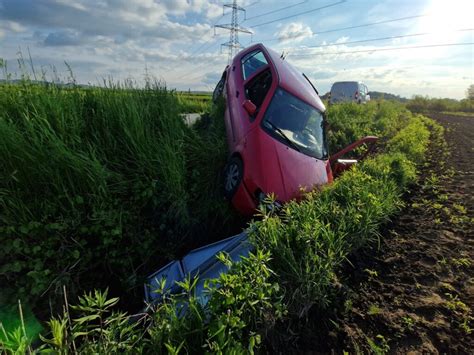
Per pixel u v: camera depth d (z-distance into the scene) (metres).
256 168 4.13
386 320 2.68
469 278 3.30
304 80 6.12
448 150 9.79
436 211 4.95
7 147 2.99
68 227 3.14
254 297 2.12
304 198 4.06
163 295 2.11
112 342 1.68
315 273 2.67
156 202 3.87
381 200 4.37
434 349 2.39
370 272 3.29
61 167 3.25
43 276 2.83
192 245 4.15
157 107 4.93
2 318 2.54
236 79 6.43
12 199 2.91
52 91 4.00
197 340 1.82
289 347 2.35
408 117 18.56
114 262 3.43
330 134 9.20
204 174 4.80
